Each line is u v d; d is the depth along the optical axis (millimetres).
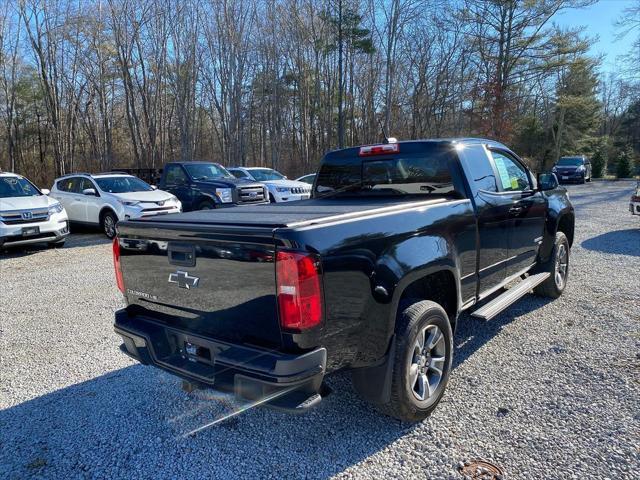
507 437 2729
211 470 2561
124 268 3135
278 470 2535
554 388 3279
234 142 34562
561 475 2371
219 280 2475
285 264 2182
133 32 30844
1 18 28609
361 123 37469
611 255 7648
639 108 53250
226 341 2479
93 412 3227
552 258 5117
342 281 2379
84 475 2551
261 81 36344
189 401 3350
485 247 3773
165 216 3191
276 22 35125
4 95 31078
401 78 34875
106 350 4328
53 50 29281
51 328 4965
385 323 2668
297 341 2217
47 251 9906
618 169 39281
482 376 3516
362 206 3232
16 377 3807
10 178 10164
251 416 3119
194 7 32562
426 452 2633
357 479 2430
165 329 2822
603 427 2771
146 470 2582
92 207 11586
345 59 33438
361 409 3156
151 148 32406
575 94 40125
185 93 33000
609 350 3855
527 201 4504
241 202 12375
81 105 34875
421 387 2941
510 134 30938
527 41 30109
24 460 2701
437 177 3730
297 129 40438
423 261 2904
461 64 34312
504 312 4973
